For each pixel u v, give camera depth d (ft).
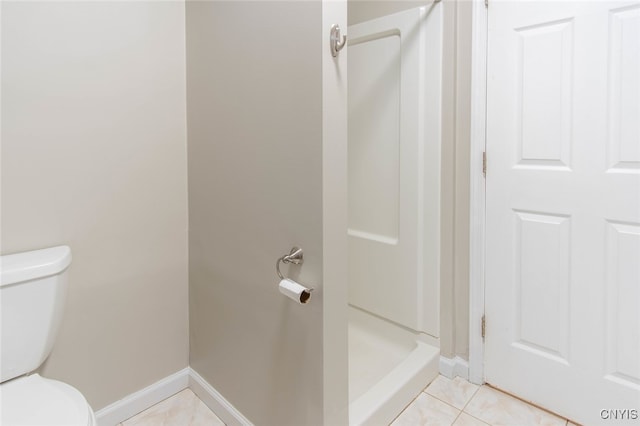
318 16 3.52
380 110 6.53
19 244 4.27
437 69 5.75
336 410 4.10
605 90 4.54
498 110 5.35
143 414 5.41
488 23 5.33
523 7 5.02
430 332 6.26
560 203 4.98
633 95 4.38
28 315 3.93
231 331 5.06
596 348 4.88
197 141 5.41
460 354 6.11
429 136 5.94
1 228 4.14
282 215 4.13
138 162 5.16
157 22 5.19
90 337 4.90
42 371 4.50
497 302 5.65
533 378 5.44
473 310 5.85
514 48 5.15
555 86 4.87
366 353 6.59
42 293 4.00
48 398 3.54
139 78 5.08
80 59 4.55
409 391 5.49
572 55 4.73
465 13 5.47
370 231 6.94
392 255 6.57
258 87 4.28
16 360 3.90
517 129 5.23
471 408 5.44
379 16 6.31
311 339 3.95
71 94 4.51
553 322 5.18
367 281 7.01
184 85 5.55
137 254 5.26
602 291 4.78
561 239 5.02
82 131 4.63
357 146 6.95
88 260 4.81
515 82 5.18
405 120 6.15
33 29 4.18
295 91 3.83
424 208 6.12
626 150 4.47
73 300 4.71
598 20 4.51
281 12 3.90
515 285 5.47
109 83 4.81
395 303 6.63
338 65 3.69
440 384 5.98
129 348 5.29
